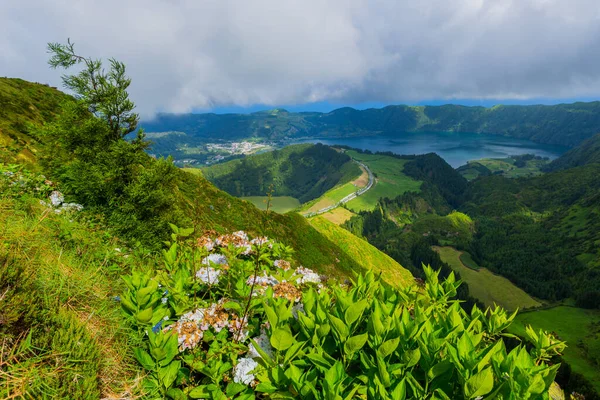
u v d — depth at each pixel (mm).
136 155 11133
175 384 2580
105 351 2559
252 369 2527
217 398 2342
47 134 10641
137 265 5305
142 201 10203
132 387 2381
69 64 10672
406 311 2742
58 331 2354
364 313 2977
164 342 2553
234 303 3070
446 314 2881
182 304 3072
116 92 11242
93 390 2191
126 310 2791
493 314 3076
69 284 3037
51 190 7820
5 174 6754
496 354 2340
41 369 2074
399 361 2426
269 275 3883
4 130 17984
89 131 10672
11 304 2244
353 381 2281
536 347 2689
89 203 9930
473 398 1988
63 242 4715
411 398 2105
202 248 4238
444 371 2176
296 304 3510
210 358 2672
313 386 2113
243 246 4395
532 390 1935
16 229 3631
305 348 2504
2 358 2047
